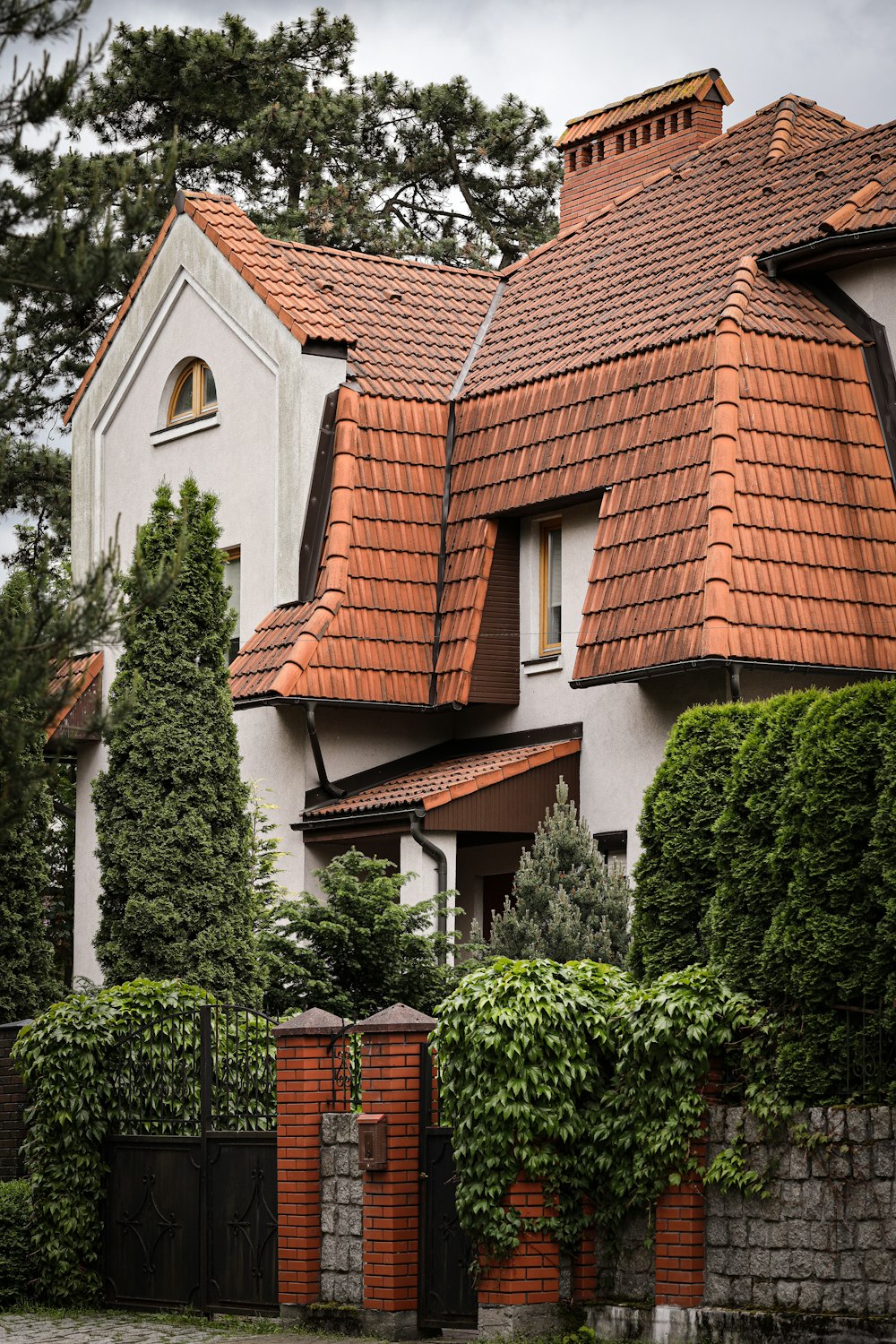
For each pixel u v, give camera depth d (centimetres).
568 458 3341
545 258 4144
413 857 3161
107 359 4094
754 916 1831
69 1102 2334
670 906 2027
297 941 2803
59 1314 2269
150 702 2633
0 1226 2348
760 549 2939
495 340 3878
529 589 3484
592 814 3238
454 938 3023
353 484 3512
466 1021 1881
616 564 3114
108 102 5850
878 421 3141
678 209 3831
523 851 3097
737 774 1877
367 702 3375
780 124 3831
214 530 2714
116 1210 2327
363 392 3603
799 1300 1692
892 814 1673
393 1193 1969
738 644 2856
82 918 3888
